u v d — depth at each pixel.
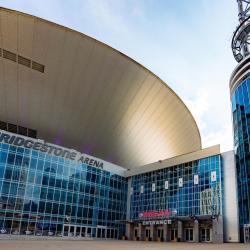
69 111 42.59
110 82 40.34
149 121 48.34
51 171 40.25
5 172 35.81
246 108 35.22
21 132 42.69
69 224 40.66
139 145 52.56
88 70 38.34
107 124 45.97
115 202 48.16
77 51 36.06
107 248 18.62
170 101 46.59
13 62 35.34
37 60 35.88
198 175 40.03
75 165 43.44
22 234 35.69
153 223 40.78
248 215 31.67
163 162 45.69
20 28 32.47
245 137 34.31
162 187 44.81
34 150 39.09
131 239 44.03
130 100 43.41
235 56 43.75
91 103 42.44
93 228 43.53
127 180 51.41
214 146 39.00
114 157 52.03
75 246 20.31
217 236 34.03
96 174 46.28
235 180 35.75
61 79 38.59
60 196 40.50
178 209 41.06
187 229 38.06
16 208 35.81
